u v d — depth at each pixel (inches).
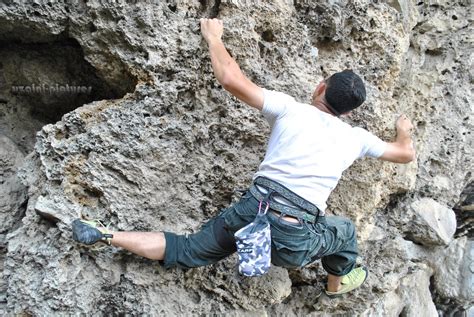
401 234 141.1
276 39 104.8
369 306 135.7
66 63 109.3
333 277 111.8
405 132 109.7
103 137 95.4
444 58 134.8
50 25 97.0
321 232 90.5
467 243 156.6
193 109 101.7
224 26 98.3
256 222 85.3
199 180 104.3
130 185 98.7
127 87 105.0
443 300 165.8
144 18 94.0
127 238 90.7
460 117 139.4
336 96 89.6
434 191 140.3
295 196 86.0
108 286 100.3
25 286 96.7
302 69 106.4
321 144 87.7
